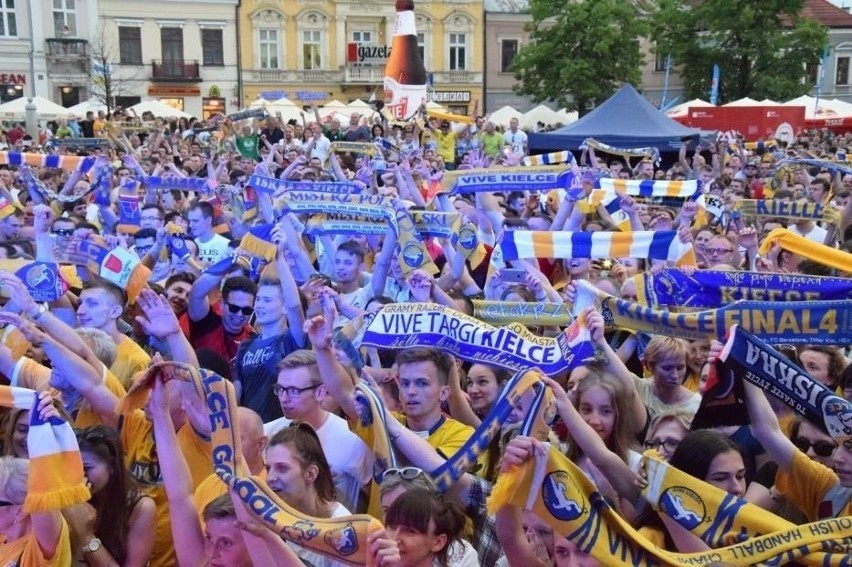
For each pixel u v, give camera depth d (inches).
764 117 1206.3
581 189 361.1
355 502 178.4
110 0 1953.7
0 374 215.8
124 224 430.9
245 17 2063.2
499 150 932.0
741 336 155.3
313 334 173.8
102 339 205.6
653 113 890.7
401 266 309.1
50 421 134.8
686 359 207.6
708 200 393.1
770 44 1697.8
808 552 133.7
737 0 1695.4
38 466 133.6
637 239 273.7
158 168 562.6
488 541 166.1
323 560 145.3
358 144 596.1
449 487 156.3
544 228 379.9
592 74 1699.1
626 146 854.5
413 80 1149.7
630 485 146.9
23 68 1881.2
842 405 148.7
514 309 248.5
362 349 239.3
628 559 131.6
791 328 174.6
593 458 146.7
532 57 1742.1
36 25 1872.5
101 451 153.5
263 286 244.4
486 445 148.8
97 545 150.7
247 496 130.3
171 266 339.3
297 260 309.0
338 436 181.6
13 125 1209.4
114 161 641.6
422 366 187.2
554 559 147.0
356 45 2121.1
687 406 202.4
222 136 890.1
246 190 418.0
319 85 2130.9
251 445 164.6
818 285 227.5
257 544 130.6
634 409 178.7
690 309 239.3
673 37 1772.9
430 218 336.5
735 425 158.9
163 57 2025.1
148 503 160.4
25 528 143.2
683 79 2004.2
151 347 249.4
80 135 1117.7
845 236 381.4
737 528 138.6
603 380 171.5
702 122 1235.2
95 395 179.2
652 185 430.0
